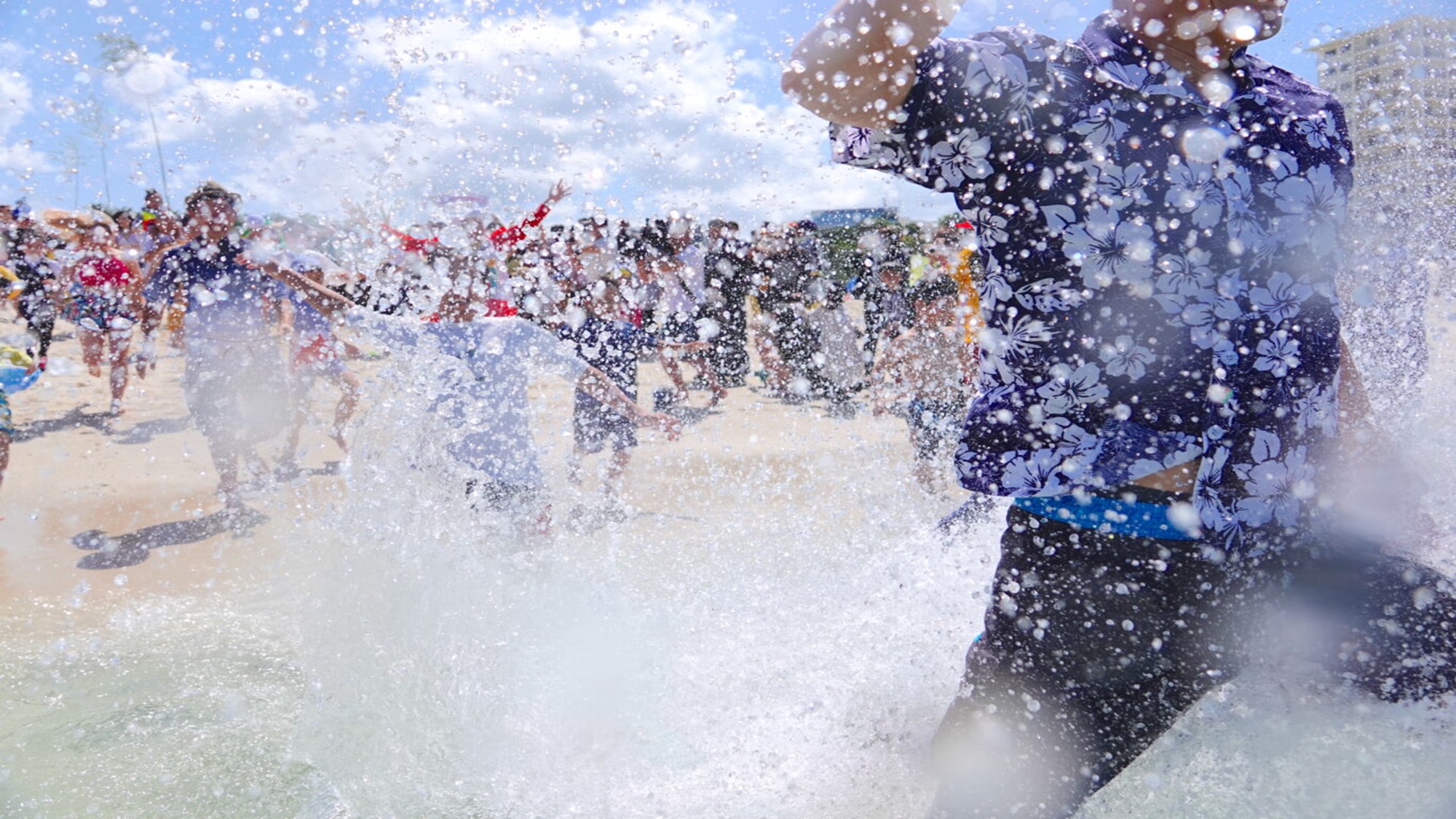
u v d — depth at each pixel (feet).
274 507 16.46
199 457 20.83
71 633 10.48
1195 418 4.51
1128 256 4.43
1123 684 4.66
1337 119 4.81
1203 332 4.44
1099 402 4.54
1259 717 5.44
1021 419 4.67
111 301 24.47
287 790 6.97
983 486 4.77
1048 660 4.74
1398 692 5.10
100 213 23.50
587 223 15.28
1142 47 4.61
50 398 27.17
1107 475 4.55
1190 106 4.47
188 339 15.98
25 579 12.61
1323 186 4.58
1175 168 4.42
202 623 10.77
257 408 16.25
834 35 4.42
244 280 16.07
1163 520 4.55
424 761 7.26
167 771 7.22
